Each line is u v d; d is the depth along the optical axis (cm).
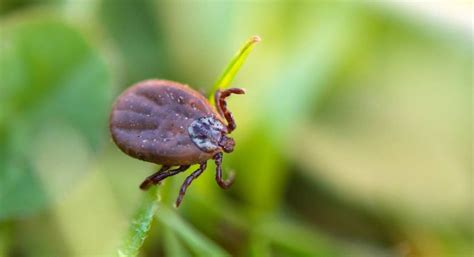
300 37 11
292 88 10
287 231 10
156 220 10
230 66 9
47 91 10
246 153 10
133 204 10
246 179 10
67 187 10
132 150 9
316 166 10
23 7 10
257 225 10
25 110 10
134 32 11
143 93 9
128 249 9
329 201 10
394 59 11
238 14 11
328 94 11
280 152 10
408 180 10
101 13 10
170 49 11
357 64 11
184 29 11
